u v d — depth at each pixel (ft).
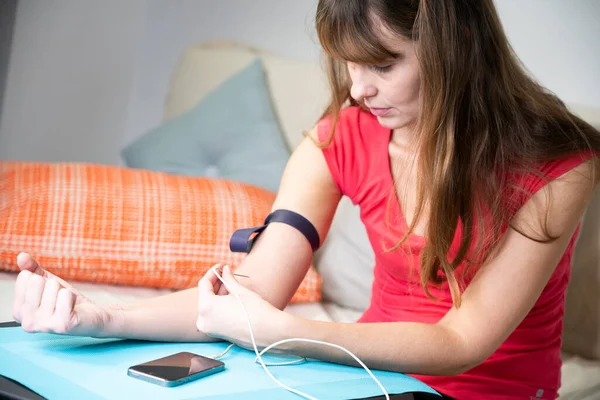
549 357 3.78
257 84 7.29
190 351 3.03
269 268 3.60
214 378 2.63
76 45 9.00
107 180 5.70
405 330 3.09
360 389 2.67
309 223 3.78
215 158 7.19
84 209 5.40
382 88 3.25
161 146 7.33
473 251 3.47
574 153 3.45
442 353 3.07
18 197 5.43
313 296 5.61
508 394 3.64
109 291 5.23
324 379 2.75
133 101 9.27
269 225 3.77
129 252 5.33
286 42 8.18
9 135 8.66
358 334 3.00
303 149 4.07
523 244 3.35
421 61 3.15
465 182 3.39
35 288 2.86
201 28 8.80
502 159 3.41
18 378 2.45
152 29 9.16
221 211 5.67
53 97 8.95
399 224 3.77
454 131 3.32
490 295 3.28
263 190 6.22
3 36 8.59
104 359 2.77
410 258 3.71
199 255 5.43
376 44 3.09
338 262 5.94
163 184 5.79
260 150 6.91
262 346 2.98
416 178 3.69
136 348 3.00
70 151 9.12
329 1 3.10
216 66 7.89
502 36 3.49
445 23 3.17
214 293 3.20
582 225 5.55
